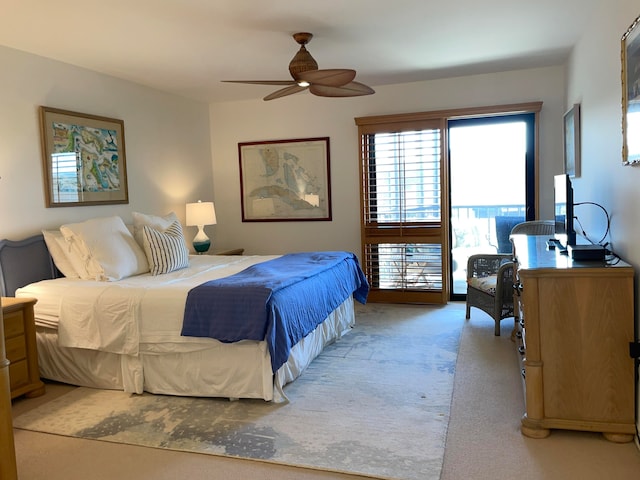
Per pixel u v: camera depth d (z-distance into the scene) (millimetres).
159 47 3807
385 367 3545
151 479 2258
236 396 3047
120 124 4664
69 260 3717
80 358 3395
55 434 2727
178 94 5562
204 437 2629
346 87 3545
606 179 3031
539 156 5098
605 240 3066
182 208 5652
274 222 6109
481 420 2686
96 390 3359
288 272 3553
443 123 5266
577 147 3998
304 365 3445
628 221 2527
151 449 2529
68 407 3076
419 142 5387
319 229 5941
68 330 3307
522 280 2494
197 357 3113
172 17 3188
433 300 5445
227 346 3035
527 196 5242
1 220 3580
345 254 4484
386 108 5543
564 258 2723
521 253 2967
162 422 2828
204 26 3379
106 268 3605
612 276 2359
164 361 3188
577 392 2438
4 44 3596
